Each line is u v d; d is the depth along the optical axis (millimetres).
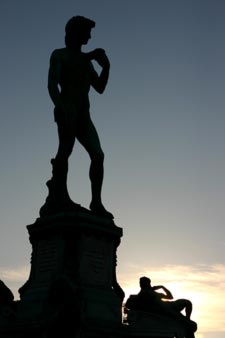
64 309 18938
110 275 22188
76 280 21062
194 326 23297
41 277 21891
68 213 21938
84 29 24312
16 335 20047
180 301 23641
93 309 20734
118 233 22734
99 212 22828
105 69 24375
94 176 23328
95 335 19750
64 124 23016
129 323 21766
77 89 23781
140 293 23016
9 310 21500
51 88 23094
